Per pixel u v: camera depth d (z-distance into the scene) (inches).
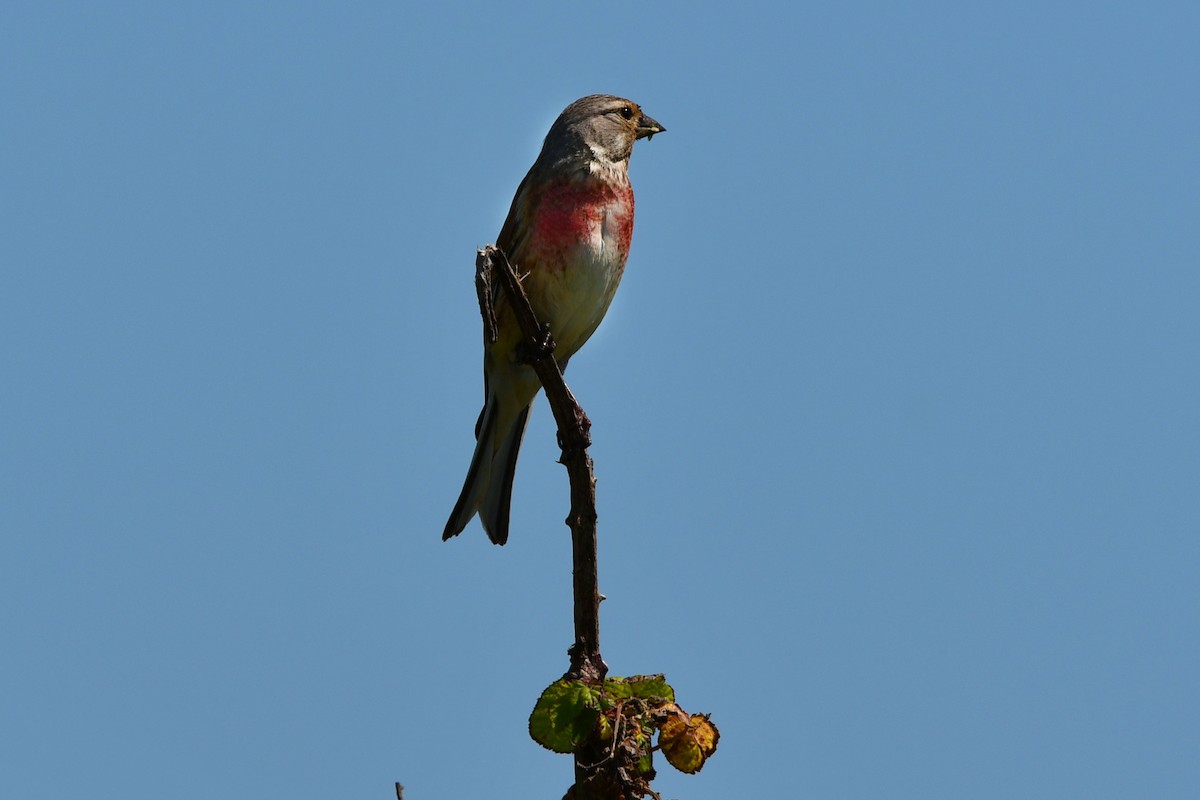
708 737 231.3
